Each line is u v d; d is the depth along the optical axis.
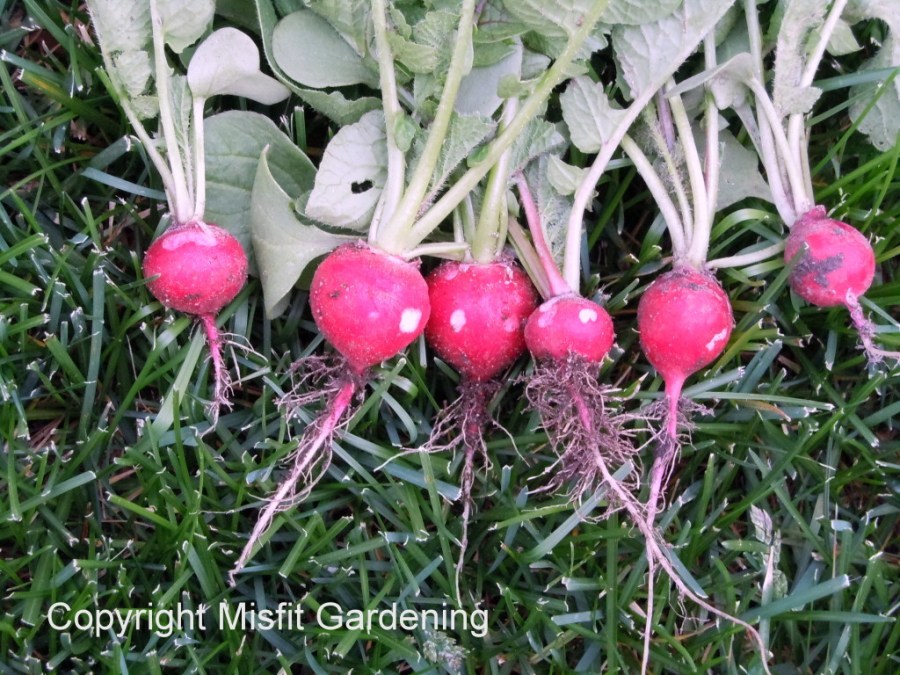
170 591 0.20
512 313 0.21
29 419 0.23
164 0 0.21
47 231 0.23
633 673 0.22
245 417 0.23
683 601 0.23
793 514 0.23
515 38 0.22
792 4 0.22
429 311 0.21
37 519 0.21
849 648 0.23
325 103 0.22
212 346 0.22
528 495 0.23
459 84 0.20
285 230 0.21
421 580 0.22
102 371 0.23
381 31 0.20
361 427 0.23
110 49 0.22
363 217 0.22
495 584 0.23
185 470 0.21
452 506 0.23
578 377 0.21
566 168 0.22
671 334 0.21
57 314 0.22
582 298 0.21
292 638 0.21
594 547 0.22
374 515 0.23
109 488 0.22
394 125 0.21
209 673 0.21
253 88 0.23
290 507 0.21
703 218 0.22
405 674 0.22
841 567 0.23
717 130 0.23
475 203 0.23
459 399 0.22
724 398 0.23
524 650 0.22
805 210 0.23
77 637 0.21
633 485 0.22
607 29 0.22
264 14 0.22
